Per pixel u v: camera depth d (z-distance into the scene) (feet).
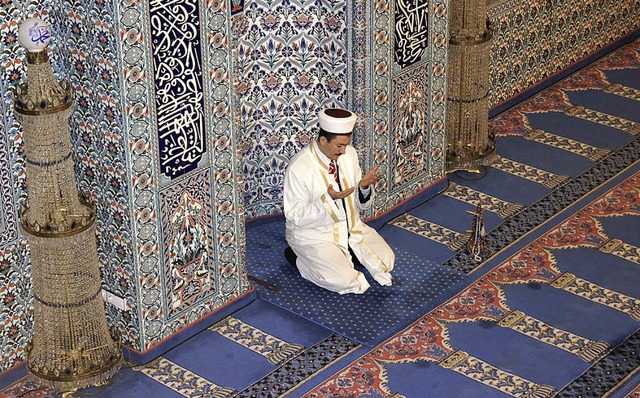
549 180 20.93
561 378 15.89
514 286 17.92
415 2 18.31
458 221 19.66
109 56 14.39
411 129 19.34
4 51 14.51
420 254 18.71
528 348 16.51
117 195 15.26
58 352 15.21
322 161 17.28
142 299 15.84
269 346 16.56
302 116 18.85
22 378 15.93
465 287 17.89
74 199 14.58
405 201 19.83
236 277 17.15
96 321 15.28
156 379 15.90
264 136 18.86
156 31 14.60
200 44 15.19
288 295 17.61
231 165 16.29
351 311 17.22
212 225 16.40
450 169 20.77
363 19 17.66
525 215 19.83
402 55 18.48
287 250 18.53
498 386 15.74
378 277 17.79
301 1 17.92
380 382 15.83
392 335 16.79
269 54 18.21
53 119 13.92
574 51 24.93
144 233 15.49
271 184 19.31
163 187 15.48
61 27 14.76
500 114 23.27
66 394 15.46
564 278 18.10
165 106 15.07
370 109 18.38
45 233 14.34
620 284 17.98
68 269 14.67
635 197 20.35
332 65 18.35
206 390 15.67
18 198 15.29
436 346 16.56
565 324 17.02
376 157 18.86
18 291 15.74
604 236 19.21
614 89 24.29
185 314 16.53
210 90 15.55
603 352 16.40
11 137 14.93
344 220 17.61
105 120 14.85
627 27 26.40
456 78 20.25
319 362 16.22
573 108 23.50
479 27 20.06
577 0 24.39
